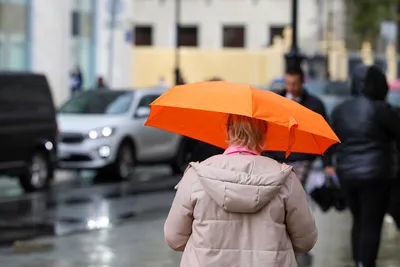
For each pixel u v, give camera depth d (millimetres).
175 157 37469
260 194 7934
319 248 19125
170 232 8312
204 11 92750
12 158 29625
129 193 30219
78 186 32500
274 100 8633
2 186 32969
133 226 22609
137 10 92812
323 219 23500
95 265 17391
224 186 7930
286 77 17125
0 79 29625
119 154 34469
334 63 83938
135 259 18031
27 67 54250
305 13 90000
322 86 44438
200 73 85125
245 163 8211
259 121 8484
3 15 52062
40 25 54969
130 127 35000
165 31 92938
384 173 14914
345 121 15062
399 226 17984
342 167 15148
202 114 9414
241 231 8062
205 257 8031
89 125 34219
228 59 84688
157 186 32625
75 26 59875
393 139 15180
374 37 92062
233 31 93000
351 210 15562
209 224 8055
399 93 34406
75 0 60031
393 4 92062
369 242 14953
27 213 25047
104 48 63375
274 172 8102
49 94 31984
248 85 8773
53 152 31828
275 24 92375
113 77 64438
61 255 18469
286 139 9492
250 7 92250
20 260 17875
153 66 84812
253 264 8008
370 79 14938
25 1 53969
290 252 8195
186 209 8164
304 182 16797
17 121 29906
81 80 58656
